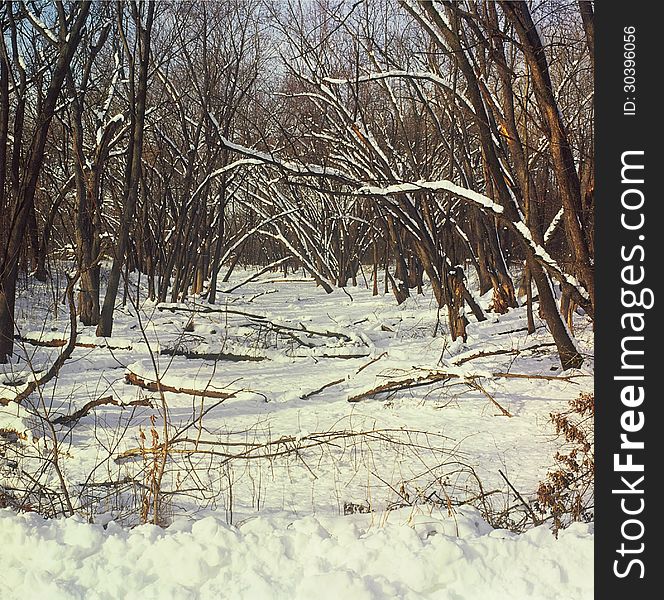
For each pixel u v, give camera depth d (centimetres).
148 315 2505
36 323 2150
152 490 734
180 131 3625
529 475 913
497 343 1838
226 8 3259
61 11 1596
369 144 2044
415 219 2125
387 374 1410
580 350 1590
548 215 1986
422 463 966
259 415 1245
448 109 2039
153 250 3381
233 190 3722
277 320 2069
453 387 1397
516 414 1231
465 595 495
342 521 628
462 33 1452
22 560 557
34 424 1007
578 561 521
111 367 1650
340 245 4603
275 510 776
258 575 501
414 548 534
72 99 2152
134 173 2066
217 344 1883
